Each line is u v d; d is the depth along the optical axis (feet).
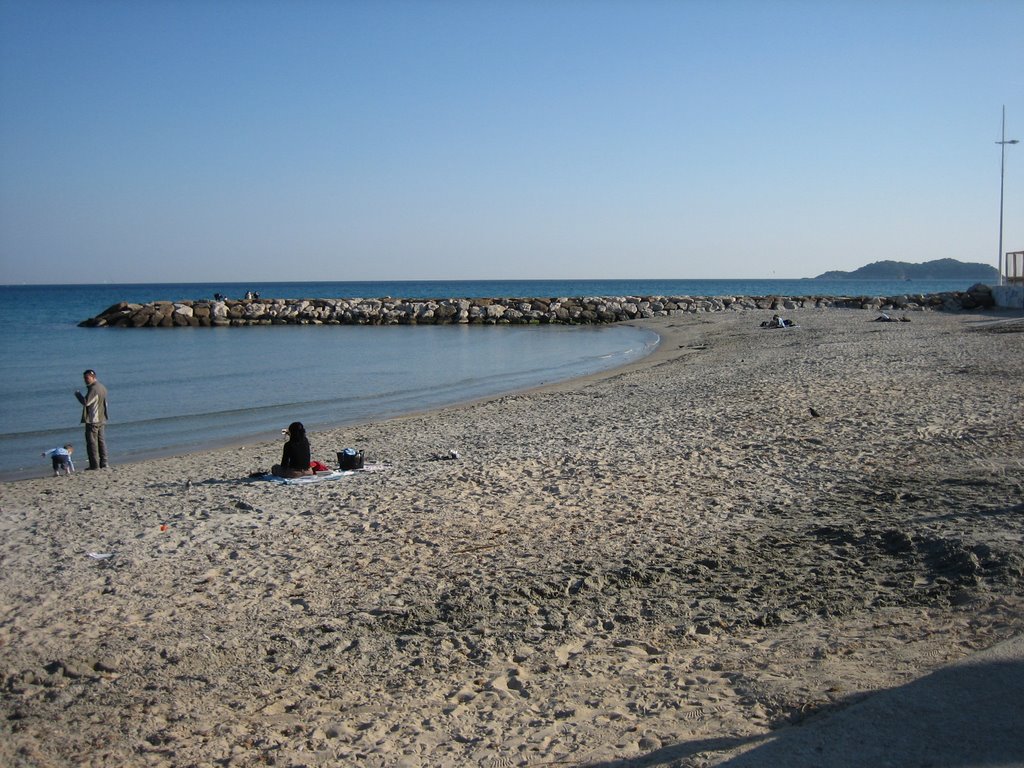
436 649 21.26
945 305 191.42
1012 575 21.68
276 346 156.76
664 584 24.68
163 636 22.97
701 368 89.51
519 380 97.60
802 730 14.23
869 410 52.95
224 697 19.30
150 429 69.82
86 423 52.42
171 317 225.76
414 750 16.14
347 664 20.74
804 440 44.86
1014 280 182.09
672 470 39.83
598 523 31.60
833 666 17.56
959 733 13.51
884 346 97.55
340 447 55.26
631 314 214.69
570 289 624.59
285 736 17.24
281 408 80.38
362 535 31.76
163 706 18.95
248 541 31.68
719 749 14.20
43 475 53.93
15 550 32.04
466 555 28.68
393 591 25.63
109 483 46.68
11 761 16.75
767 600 22.63
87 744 17.35
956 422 46.44
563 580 25.54
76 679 20.53
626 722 16.26
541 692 18.30
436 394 88.43
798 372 77.00
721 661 18.83
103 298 488.85
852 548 26.40
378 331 197.26
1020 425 44.27
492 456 46.57
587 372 101.40
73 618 24.54
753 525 30.12
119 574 28.45
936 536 25.88
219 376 107.45
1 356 137.69
